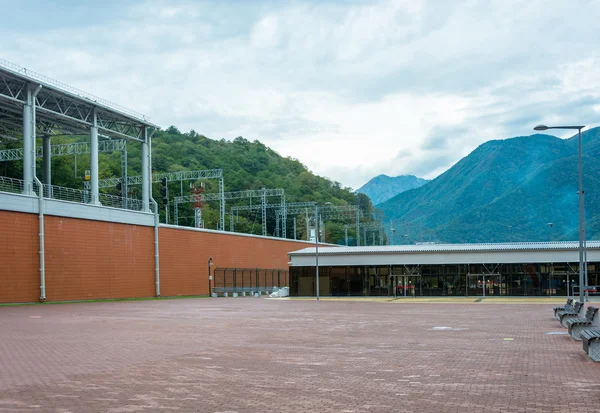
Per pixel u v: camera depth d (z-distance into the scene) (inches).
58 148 3614.7
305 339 797.9
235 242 3154.5
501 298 2249.0
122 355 637.9
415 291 2459.4
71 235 2068.2
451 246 2598.4
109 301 2149.4
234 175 6323.8
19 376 506.3
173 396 416.5
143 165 2608.3
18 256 1841.8
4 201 1798.7
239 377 493.7
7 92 2034.9
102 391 436.8
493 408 371.2
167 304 1940.2
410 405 382.0
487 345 712.4
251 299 2399.1
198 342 764.6
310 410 370.6
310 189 6894.7
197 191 3907.5
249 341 775.1
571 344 716.0
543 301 1982.0
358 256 2534.5
